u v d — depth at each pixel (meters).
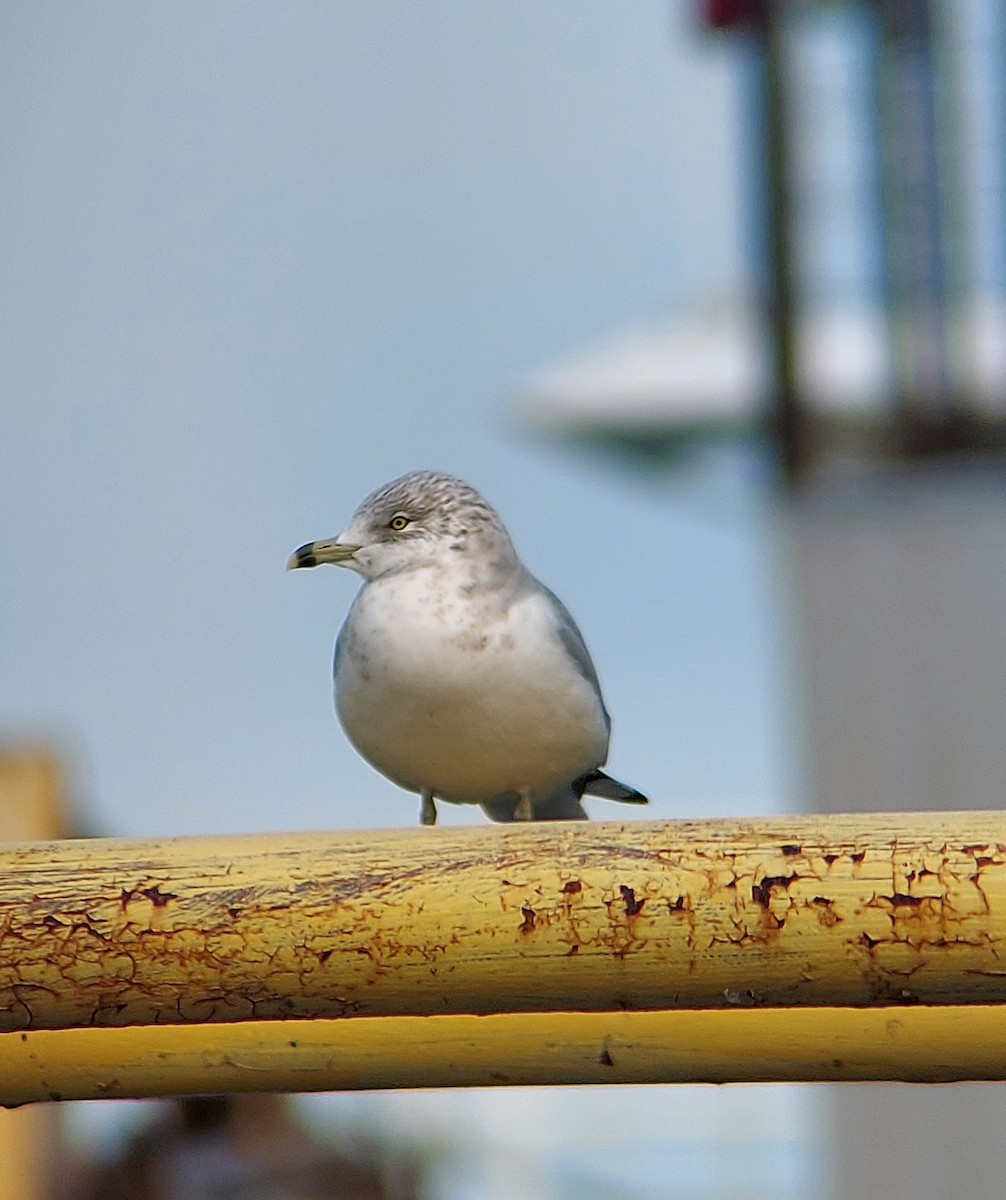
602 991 8.44
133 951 8.43
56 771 9.38
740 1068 8.48
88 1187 9.38
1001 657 9.79
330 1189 9.37
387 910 8.43
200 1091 8.49
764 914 8.42
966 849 8.42
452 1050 8.48
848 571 10.09
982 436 10.17
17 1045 8.48
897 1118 9.75
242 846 8.45
